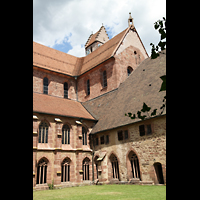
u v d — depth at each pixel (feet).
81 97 145.07
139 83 105.70
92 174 101.55
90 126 108.78
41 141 90.53
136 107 89.61
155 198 47.91
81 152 99.25
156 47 9.87
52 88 136.15
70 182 93.61
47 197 60.18
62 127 99.40
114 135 93.56
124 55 129.49
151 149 76.43
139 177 81.66
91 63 146.30
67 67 152.66
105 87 127.24
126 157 85.71
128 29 137.08
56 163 90.22
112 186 81.87
